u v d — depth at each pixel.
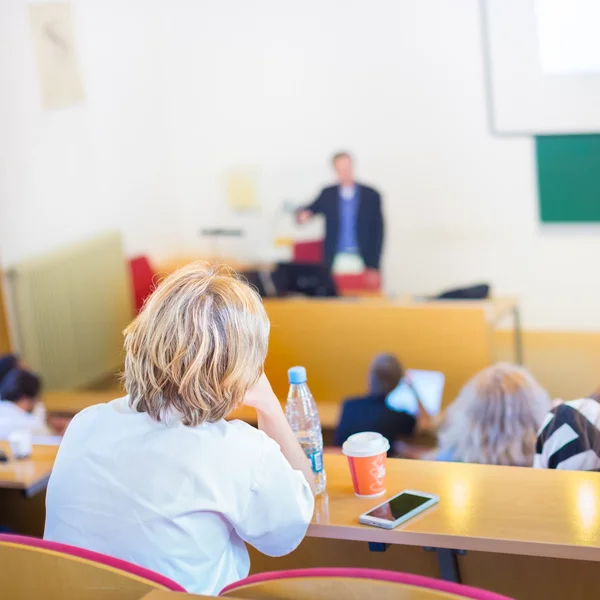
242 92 6.44
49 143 5.35
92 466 1.28
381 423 3.14
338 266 6.23
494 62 5.77
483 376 2.07
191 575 1.24
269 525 1.28
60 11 5.43
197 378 1.22
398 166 6.15
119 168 6.04
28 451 2.38
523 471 1.51
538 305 5.99
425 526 1.33
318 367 4.56
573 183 5.74
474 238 6.06
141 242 6.29
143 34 6.34
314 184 6.39
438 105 5.98
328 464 1.64
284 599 0.93
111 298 5.68
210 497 1.23
